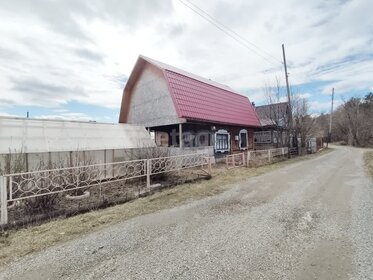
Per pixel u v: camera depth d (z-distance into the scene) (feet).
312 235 14.74
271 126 79.00
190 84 53.31
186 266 11.41
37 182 19.80
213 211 19.84
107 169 29.94
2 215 16.20
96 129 37.40
